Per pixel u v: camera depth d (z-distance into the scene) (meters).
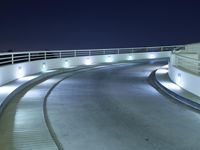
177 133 8.15
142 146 7.09
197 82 12.66
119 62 33.22
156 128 8.60
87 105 11.59
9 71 15.80
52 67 24.12
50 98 12.92
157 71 23.25
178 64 17.36
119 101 12.44
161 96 13.67
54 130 8.30
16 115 9.88
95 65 29.22
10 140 7.55
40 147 7.05
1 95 11.88
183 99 12.32
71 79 19.72
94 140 7.50
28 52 19.72
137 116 9.97
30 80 16.75
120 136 7.83
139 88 16.02
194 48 21.52
